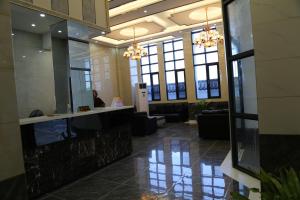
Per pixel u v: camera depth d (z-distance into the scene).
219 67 12.00
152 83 14.24
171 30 11.95
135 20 9.74
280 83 3.08
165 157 5.80
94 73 12.38
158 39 13.32
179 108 12.98
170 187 3.95
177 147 6.77
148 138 8.41
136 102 13.15
